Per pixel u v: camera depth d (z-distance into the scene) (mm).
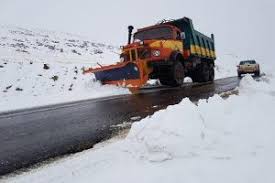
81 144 3984
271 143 3018
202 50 14789
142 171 2641
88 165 3061
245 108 4453
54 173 2955
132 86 10703
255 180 2252
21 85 13258
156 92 10484
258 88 6371
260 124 3656
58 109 7816
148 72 10609
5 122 6273
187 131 3109
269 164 2496
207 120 3691
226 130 3426
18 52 23359
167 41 11117
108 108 7230
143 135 3348
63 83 14672
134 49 10672
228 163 2611
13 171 3115
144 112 6254
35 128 5348
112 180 2529
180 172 2512
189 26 13078
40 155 3615
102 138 4230
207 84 13570
